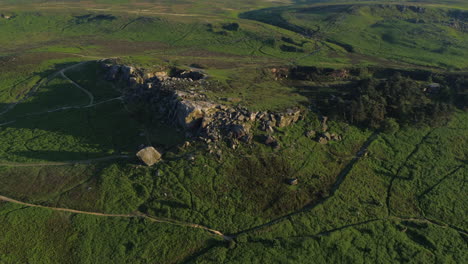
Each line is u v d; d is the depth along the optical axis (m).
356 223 61.31
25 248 54.94
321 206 63.09
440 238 59.09
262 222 59.91
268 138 71.75
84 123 89.88
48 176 69.50
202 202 62.06
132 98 96.94
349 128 81.56
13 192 65.44
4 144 82.44
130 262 53.56
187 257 54.59
